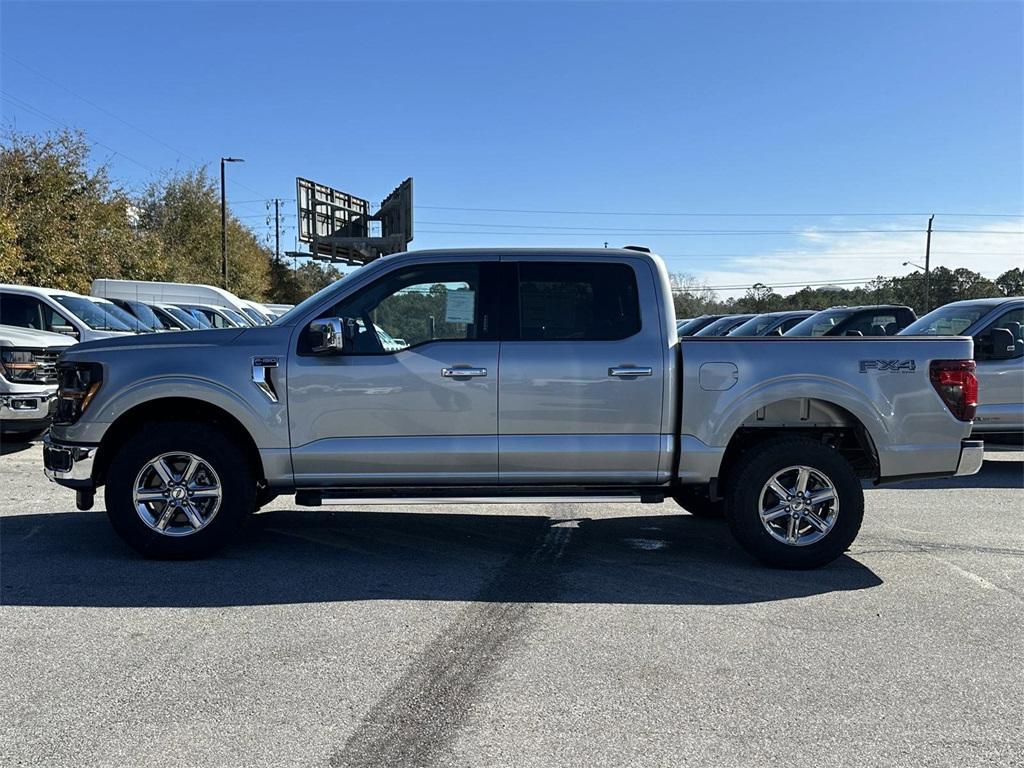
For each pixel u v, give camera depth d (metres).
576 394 5.37
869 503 7.83
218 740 3.19
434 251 5.55
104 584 5.07
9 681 3.70
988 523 6.99
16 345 9.38
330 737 3.22
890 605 4.86
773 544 5.44
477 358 5.36
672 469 5.48
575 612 4.69
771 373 5.38
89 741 3.17
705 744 3.20
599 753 3.12
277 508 7.37
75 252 25.81
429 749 3.14
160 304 17.75
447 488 5.52
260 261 50.75
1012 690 3.71
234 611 4.64
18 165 24.86
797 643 4.25
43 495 7.69
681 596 5.00
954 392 5.48
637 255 5.55
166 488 5.45
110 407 5.36
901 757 3.12
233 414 5.35
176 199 43.62
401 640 4.24
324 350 5.24
